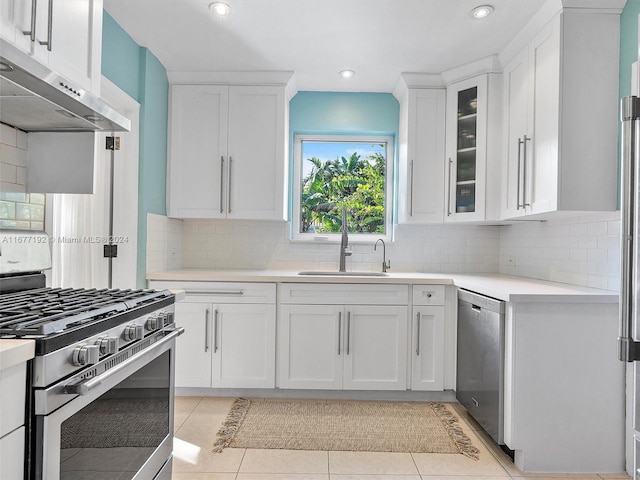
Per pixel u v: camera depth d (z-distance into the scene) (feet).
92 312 3.95
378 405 9.29
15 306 4.29
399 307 9.41
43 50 4.68
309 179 12.17
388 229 12.03
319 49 9.30
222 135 10.53
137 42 9.00
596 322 6.78
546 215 8.11
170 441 5.72
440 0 7.42
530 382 6.73
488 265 11.71
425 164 10.57
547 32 7.52
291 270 11.42
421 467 6.82
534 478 6.57
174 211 10.52
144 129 9.16
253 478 6.42
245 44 9.10
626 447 6.72
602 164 7.16
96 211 8.81
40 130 5.99
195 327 9.46
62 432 3.41
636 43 6.73
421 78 10.50
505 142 9.32
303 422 8.35
